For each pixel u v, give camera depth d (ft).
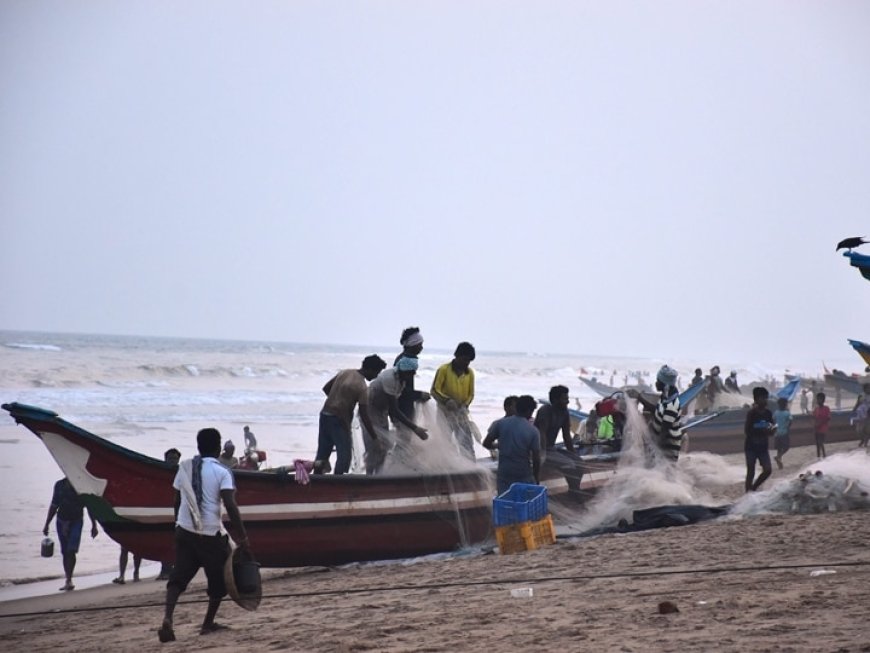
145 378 643.04
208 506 71.77
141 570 138.82
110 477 94.48
